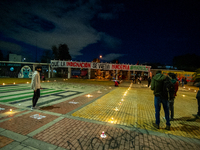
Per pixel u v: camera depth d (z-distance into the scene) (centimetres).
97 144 265
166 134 322
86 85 1534
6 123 350
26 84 1359
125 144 269
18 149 240
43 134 298
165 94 348
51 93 887
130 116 452
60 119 395
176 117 467
